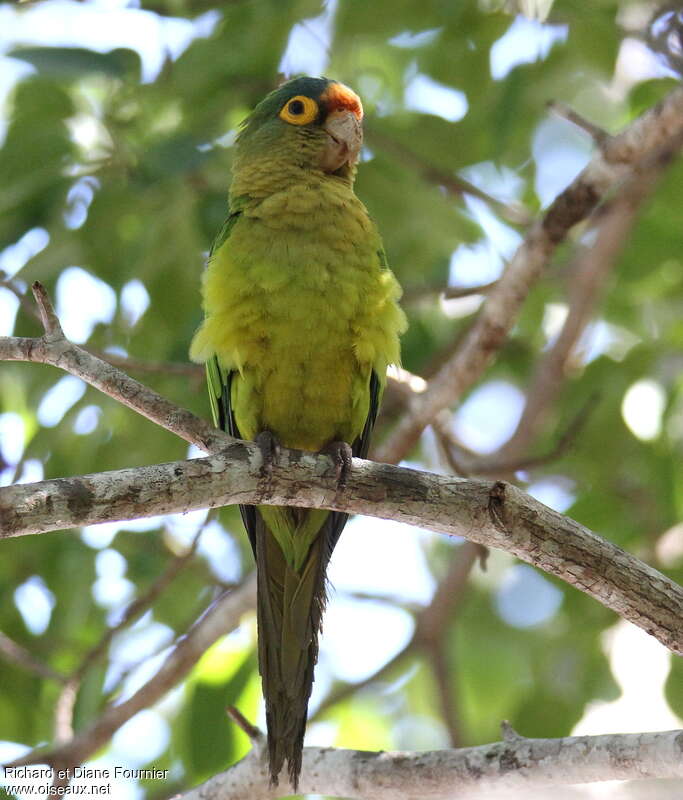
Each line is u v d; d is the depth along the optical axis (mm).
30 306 10531
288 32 11156
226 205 10945
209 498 7270
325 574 9148
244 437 9398
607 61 11859
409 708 16047
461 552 13141
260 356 8938
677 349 13195
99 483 6844
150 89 11344
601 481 13039
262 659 8906
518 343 14414
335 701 13195
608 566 7371
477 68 12297
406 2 11461
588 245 14445
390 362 9250
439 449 12250
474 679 15000
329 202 9078
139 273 11070
